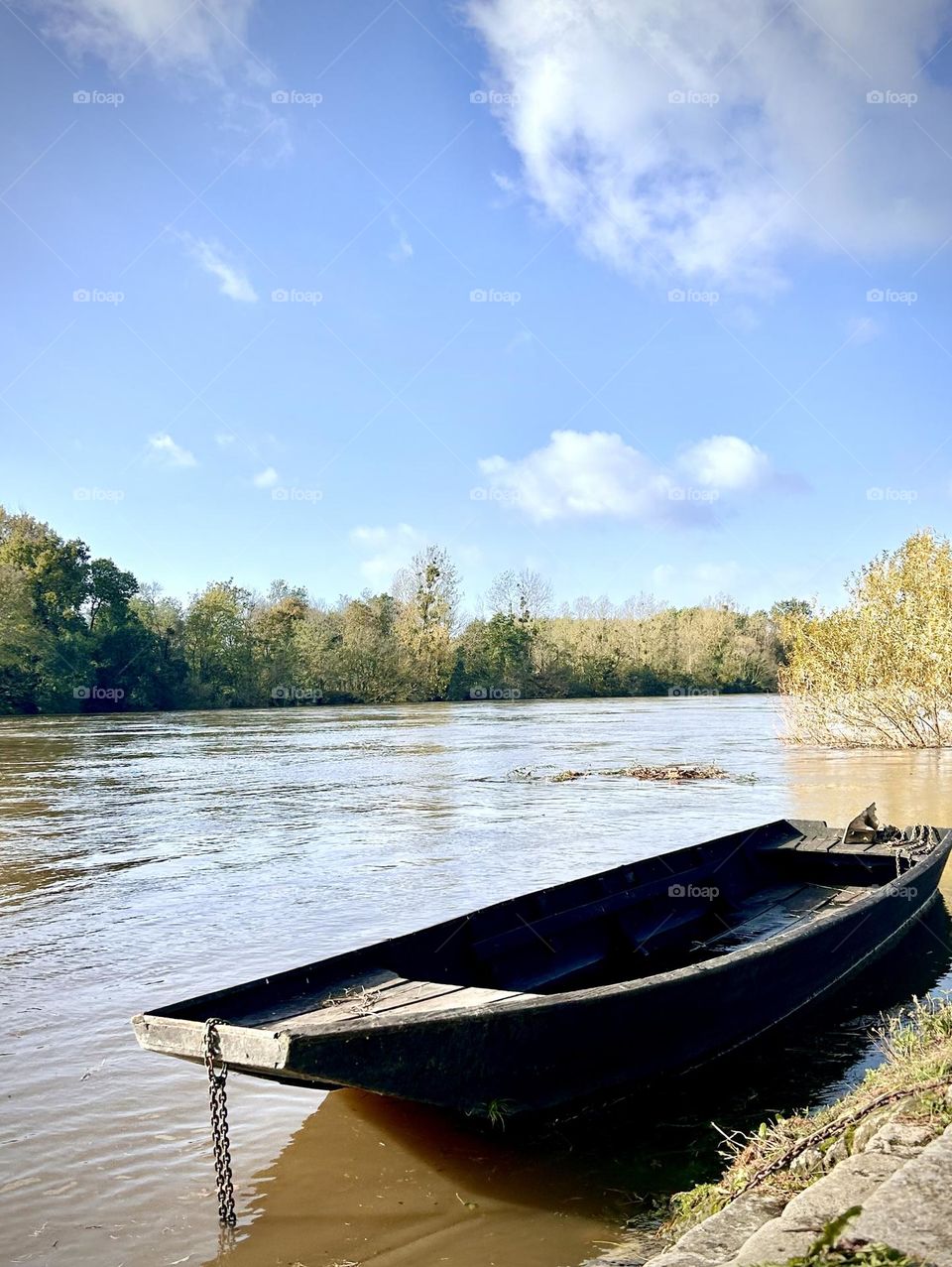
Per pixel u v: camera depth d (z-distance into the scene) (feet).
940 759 97.50
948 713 104.83
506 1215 18.58
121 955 35.83
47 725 176.76
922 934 37.68
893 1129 15.08
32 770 103.76
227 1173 18.49
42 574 216.13
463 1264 16.92
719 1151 21.01
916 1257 10.82
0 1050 27.09
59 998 31.24
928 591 99.81
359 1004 21.94
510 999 22.03
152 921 40.88
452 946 28.04
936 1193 12.26
